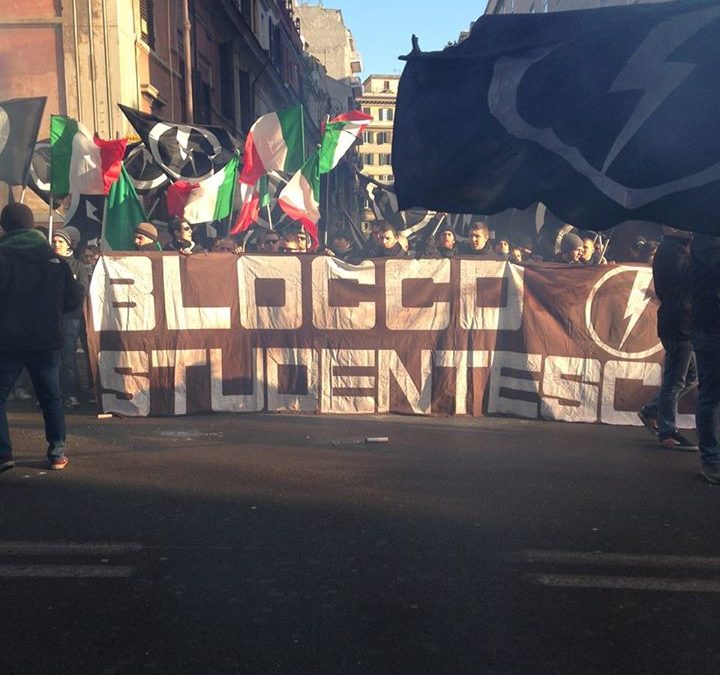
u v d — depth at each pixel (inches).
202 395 259.6
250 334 260.8
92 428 237.8
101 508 156.9
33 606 112.3
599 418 248.7
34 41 528.1
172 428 237.9
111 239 315.6
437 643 101.7
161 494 166.7
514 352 256.2
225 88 928.9
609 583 121.1
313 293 259.8
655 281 210.7
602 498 165.3
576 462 196.5
